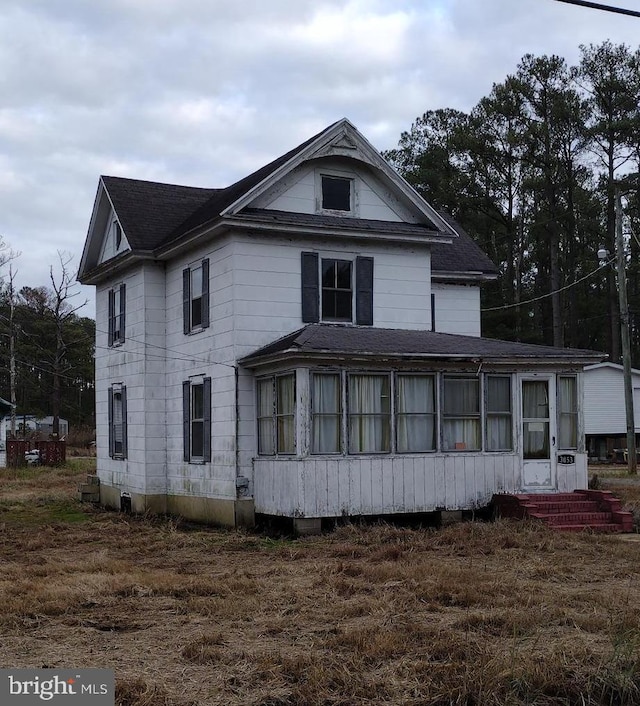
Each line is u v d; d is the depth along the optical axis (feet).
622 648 26.91
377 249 69.97
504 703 23.95
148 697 23.41
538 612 32.73
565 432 66.39
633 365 211.00
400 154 192.13
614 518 60.85
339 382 60.23
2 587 39.06
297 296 66.69
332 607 34.63
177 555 51.78
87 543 58.03
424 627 30.76
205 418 68.08
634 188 167.02
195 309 71.15
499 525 57.88
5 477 115.14
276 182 65.41
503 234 187.93
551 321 195.62
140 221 77.20
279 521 63.31
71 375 242.58
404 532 56.44
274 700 23.72
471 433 63.87
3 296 223.51
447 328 82.64
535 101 171.83
